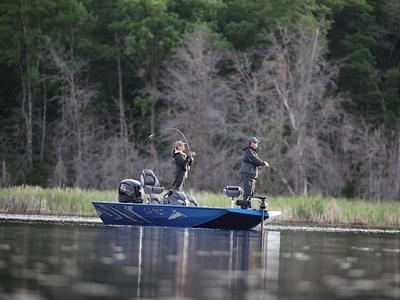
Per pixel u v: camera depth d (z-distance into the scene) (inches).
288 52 6520.7
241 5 7258.9
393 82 7209.6
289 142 6190.9
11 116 7308.1
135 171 6515.8
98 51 7268.7
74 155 6860.2
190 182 6294.3
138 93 7362.2
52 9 7337.6
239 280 1536.7
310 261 1876.2
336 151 6363.2
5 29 7268.7
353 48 7298.2
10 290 1344.7
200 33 6638.8
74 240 2167.8
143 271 1595.7
